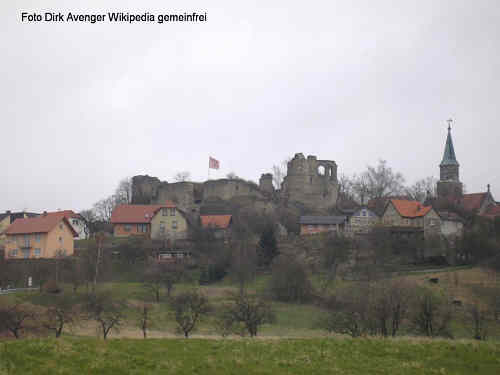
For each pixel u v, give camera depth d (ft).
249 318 154.51
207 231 322.34
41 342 91.81
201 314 185.98
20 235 308.81
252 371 81.46
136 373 78.43
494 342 104.58
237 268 273.33
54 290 224.53
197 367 82.28
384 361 88.94
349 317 151.74
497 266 257.14
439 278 242.17
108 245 314.96
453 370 85.15
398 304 154.71
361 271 265.75
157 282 240.12
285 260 264.31
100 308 184.55
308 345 99.45
